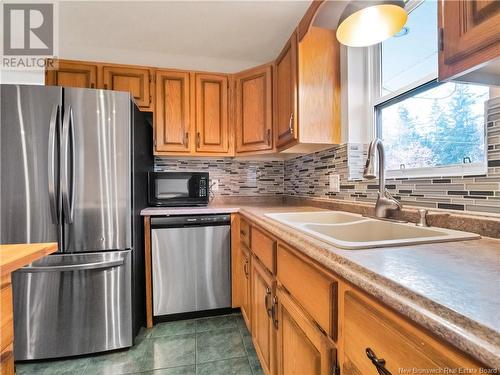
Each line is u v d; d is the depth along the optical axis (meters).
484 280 0.42
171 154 2.09
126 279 1.53
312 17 1.34
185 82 2.08
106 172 1.49
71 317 1.46
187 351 1.49
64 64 1.92
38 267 1.39
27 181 1.38
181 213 1.79
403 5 0.91
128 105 1.53
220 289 1.87
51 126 1.35
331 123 1.51
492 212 0.78
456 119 0.99
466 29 0.54
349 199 1.49
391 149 1.35
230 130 2.16
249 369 1.34
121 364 1.40
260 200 2.48
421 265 0.50
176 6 1.65
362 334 0.49
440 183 0.96
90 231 1.46
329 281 0.61
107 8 1.67
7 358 0.65
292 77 1.55
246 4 1.64
